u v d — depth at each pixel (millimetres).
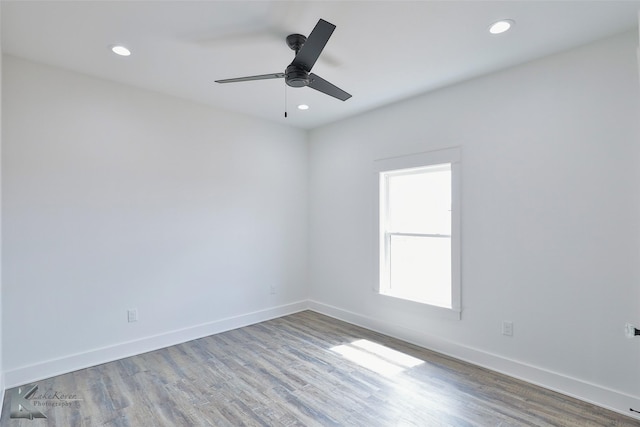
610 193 2270
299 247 4598
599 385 2309
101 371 2791
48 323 2703
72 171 2828
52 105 2734
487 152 2885
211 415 2191
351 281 4094
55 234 2746
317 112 3916
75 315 2832
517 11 2002
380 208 3764
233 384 2584
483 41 2344
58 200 2764
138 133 3189
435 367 2877
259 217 4148
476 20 2098
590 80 2350
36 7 1955
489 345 2871
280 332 3752
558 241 2496
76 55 2561
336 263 4289
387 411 2236
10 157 2549
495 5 1947
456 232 3082
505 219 2777
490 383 2602
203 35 2289
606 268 2287
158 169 3316
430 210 3422
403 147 3520
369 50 2477
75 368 2809
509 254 2756
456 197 3080
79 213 2863
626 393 2201
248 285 4031
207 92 3311
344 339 3533
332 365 2912
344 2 1928
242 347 3314
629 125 2195
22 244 2596
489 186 2871
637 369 2168
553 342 2520
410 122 3455
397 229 3709
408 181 3611
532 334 2629
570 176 2439
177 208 3445
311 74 2273
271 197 4270
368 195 3891
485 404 2316
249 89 3236
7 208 2535
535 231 2611
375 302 3805
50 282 2719
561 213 2482
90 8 1979
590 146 2350
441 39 2320
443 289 3312
